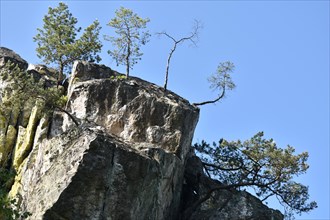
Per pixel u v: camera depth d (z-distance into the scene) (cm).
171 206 6269
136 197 5688
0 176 5316
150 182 5822
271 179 6781
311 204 6844
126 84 6788
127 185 5669
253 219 6562
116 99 6694
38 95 6519
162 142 6506
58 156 5891
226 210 6612
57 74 7744
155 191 5891
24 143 6731
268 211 6669
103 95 6700
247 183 6662
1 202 5119
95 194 5550
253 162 6888
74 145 5844
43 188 5688
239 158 6969
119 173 5672
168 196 6178
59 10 7969
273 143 6850
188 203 6731
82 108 6631
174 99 7031
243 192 6775
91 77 7075
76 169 5556
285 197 6844
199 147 7156
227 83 7338
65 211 5456
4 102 6988
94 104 6650
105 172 5622
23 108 6925
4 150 6794
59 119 6588
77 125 6391
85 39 7894
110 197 5594
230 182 6962
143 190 5759
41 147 6356
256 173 6812
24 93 6481
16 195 6106
